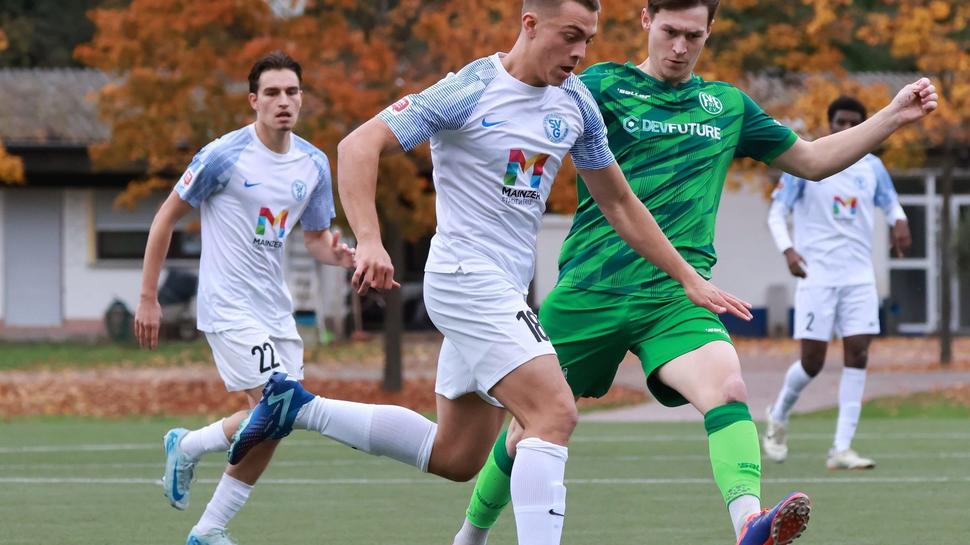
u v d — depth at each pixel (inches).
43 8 5895.7
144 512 1184.8
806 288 1512.1
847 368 1510.8
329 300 4237.2
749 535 708.0
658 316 821.2
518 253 738.2
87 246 4338.1
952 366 3238.2
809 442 1828.2
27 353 3767.2
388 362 2711.6
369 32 2490.2
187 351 3853.3
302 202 1041.5
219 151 1010.7
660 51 839.1
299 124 2353.6
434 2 2492.6
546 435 709.3
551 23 700.7
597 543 1010.1
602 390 881.5
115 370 3336.6
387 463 1585.9
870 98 2827.3
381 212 2512.3
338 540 1024.9
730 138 853.2
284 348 1044.5
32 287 4340.6
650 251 769.6
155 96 2464.3
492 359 717.3
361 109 2306.8
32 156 4165.8
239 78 2379.4
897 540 1022.4
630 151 838.5
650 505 1222.9
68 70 4913.9
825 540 1023.0
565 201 2476.6
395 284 679.1
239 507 919.0
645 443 1825.8
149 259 1014.4
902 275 4606.3
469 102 709.9
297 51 2326.5
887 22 2913.4
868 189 1508.4
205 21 2356.1
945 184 3309.5
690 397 785.6
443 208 737.6
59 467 1569.9
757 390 2728.8
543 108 725.9
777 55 3056.1
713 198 846.5
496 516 845.2
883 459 1612.9
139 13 2411.4
